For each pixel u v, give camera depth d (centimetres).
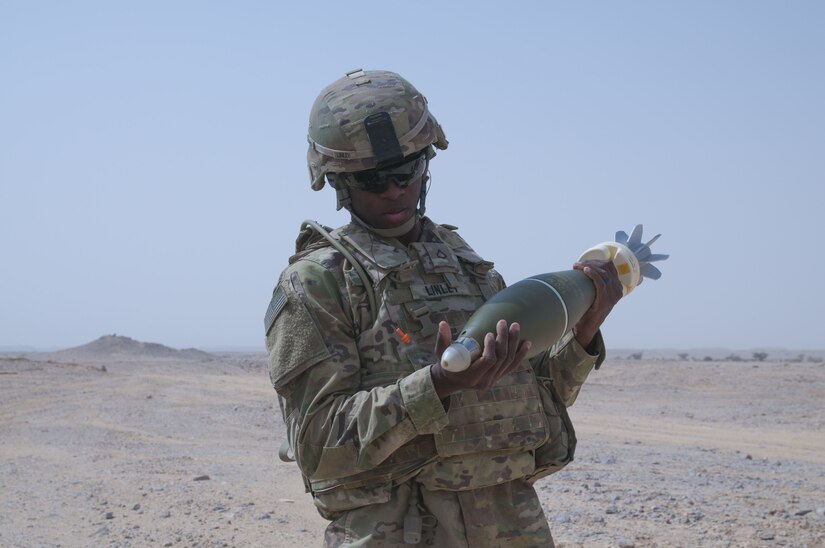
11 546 677
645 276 342
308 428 282
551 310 285
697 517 738
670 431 1430
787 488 887
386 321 288
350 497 286
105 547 668
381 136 296
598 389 2292
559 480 923
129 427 1485
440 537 289
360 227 307
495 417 290
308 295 289
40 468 1047
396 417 265
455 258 312
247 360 5716
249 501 834
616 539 665
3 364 3397
